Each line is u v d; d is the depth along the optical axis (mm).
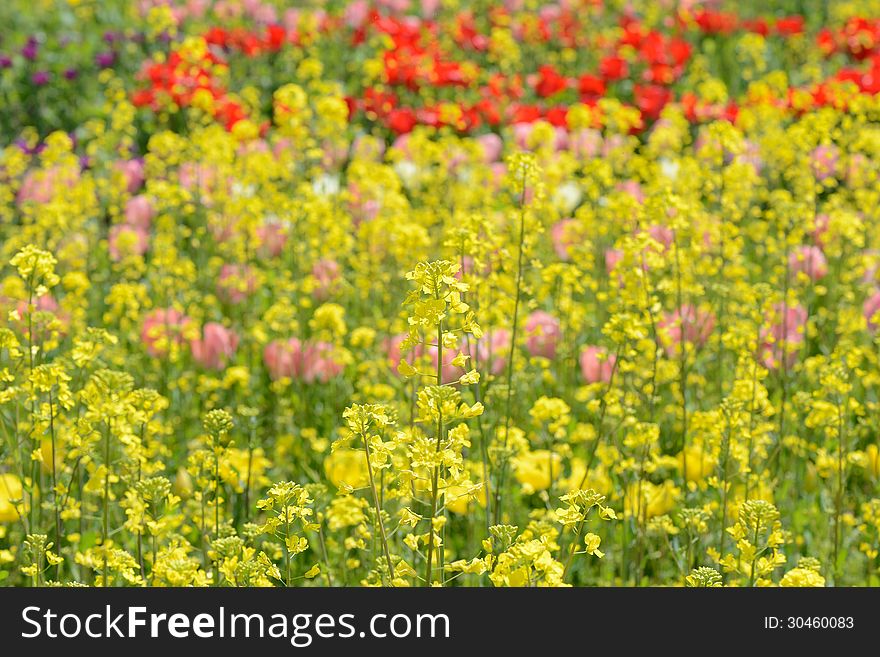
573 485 5188
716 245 6879
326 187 8273
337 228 7312
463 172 8883
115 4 16000
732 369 6645
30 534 4434
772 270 7840
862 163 8180
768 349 6375
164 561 3939
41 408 4402
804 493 5832
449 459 3391
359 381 6430
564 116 10617
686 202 6891
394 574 3523
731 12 15336
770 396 6723
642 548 4922
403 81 11625
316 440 6203
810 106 10086
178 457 6086
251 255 7500
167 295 7254
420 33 13320
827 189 9789
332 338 6742
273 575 3785
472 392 5785
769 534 4285
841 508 5566
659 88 11789
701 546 5168
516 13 15719
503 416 5996
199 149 8688
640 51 13398
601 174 7613
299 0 16719
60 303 6637
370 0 16266
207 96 8992
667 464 5441
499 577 3539
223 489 5500
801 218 6914
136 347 7152
